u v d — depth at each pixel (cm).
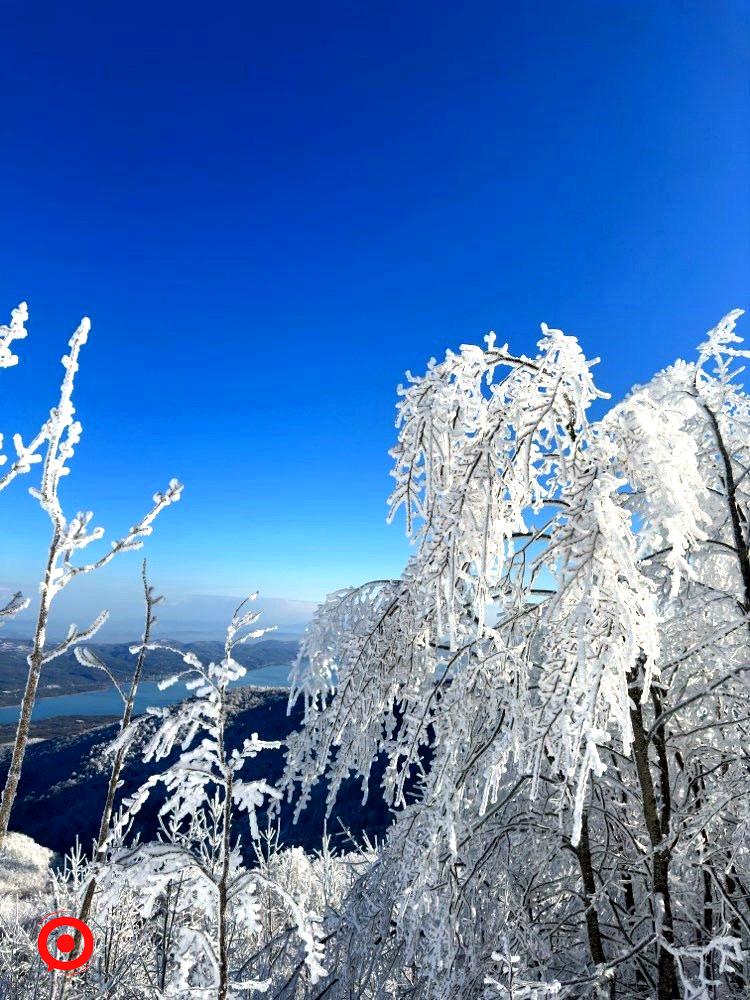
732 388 340
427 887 282
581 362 246
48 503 158
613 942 336
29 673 149
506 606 305
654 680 307
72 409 168
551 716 207
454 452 263
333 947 327
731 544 346
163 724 175
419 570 268
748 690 315
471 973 292
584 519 210
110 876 172
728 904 304
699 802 347
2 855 137
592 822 381
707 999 234
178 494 176
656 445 215
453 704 271
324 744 321
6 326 155
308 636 341
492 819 343
